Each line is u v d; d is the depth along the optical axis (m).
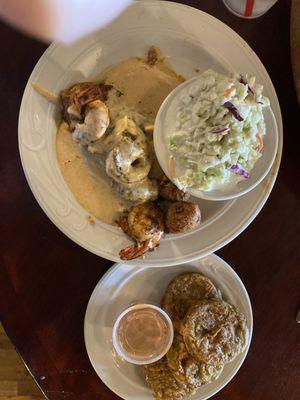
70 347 0.31
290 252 0.32
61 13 0.30
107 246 0.30
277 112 0.30
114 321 0.31
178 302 0.31
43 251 0.31
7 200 0.30
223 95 0.27
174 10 0.30
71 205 0.31
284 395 0.32
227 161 0.28
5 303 0.30
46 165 0.30
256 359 0.32
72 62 0.30
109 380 0.31
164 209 0.31
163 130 0.29
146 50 0.31
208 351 0.30
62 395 0.31
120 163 0.29
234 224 0.31
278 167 0.30
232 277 0.31
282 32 0.32
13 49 0.30
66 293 0.31
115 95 0.32
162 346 0.31
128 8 0.30
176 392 0.30
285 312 0.32
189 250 0.31
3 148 0.30
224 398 0.32
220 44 0.31
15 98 0.30
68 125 0.31
